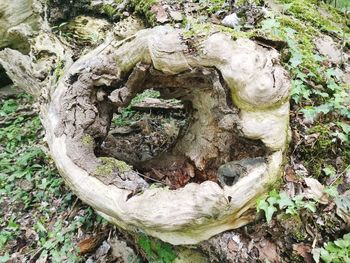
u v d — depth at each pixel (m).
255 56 2.07
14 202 3.85
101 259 3.12
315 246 2.19
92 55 2.75
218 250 2.29
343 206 2.22
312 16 3.63
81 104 2.63
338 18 4.08
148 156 2.96
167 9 3.46
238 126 2.20
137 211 2.20
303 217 2.24
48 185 3.94
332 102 2.60
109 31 3.81
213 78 2.23
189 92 2.61
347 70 3.07
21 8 5.19
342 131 2.56
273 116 2.15
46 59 3.61
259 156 2.31
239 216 2.25
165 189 2.23
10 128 4.91
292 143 2.51
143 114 3.90
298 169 2.43
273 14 3.22
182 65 2.25
